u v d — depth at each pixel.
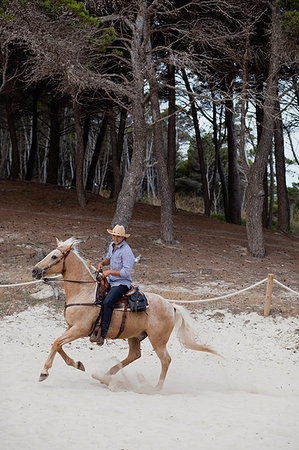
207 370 9.78
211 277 16.97
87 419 6.20
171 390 8.27
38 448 5.32
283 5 17.98
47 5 15.55
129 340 8.47
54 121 30.70
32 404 6.71
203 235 22.59
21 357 9.57
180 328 8.37
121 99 27.28
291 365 10.30
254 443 5.59
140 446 5.45
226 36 18.19
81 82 16.17
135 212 25.25
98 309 7.80
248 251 20.53
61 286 14.54
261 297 15.20
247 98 18.58
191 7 21.06
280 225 27.77
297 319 13.25
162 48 17.55
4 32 16.25
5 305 12.81
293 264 19.70
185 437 5.73
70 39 16.08
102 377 8.23
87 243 18.81
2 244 17.89
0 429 5.79
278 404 7.30
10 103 28.42
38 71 16.78
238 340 11.85
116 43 22.48
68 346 10.71
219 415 6.58
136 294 7.92
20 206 23.17
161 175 20.44
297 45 18.00
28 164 32.31
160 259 18.41
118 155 28.69
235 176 30.67
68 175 53.38
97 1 17.95
